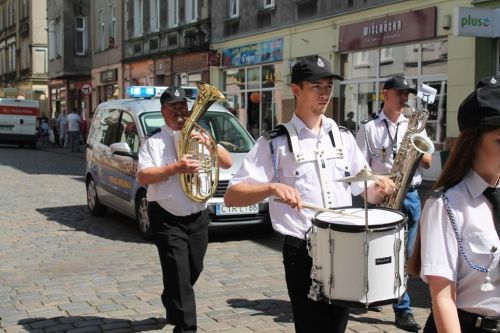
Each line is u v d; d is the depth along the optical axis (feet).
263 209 26.91
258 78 65.00
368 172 8.32
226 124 29.86
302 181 10.50
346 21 51.34
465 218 7.39
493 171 7.36
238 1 67.72
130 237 28.50
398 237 8.77
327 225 8.89
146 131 28.09
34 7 155.84
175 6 82.07
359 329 16.28
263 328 16.53
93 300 19.04
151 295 19.51
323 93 10.44
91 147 34.24
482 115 7.16
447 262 7.34
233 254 24.95
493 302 7.40
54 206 38.14
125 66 97.50
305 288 10.50
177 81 81.35
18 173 59.21
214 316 17.49
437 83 43.27
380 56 48.67
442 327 7.22
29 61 159.43
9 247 26.66
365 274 8.63
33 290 20.17
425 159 16.31
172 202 14.83
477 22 37.06
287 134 10.61
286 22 59.41
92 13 111.55
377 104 49.29
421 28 43.50
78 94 122.21
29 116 98.73
